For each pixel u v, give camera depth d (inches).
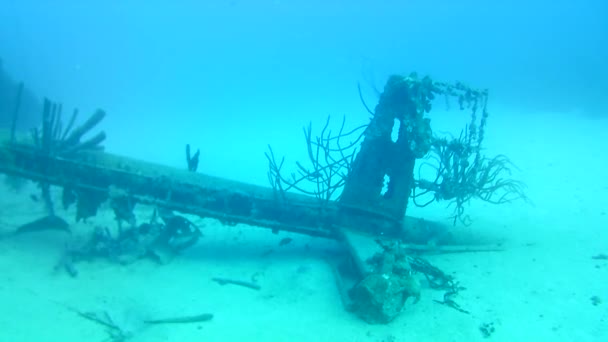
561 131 754.8
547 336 192.4
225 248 321.4
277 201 285.3
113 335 205.9
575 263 260.4
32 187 453.7
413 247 279.7
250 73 3316.9
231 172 557.9
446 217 371.6
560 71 2229.3
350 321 214.2
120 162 298.5
